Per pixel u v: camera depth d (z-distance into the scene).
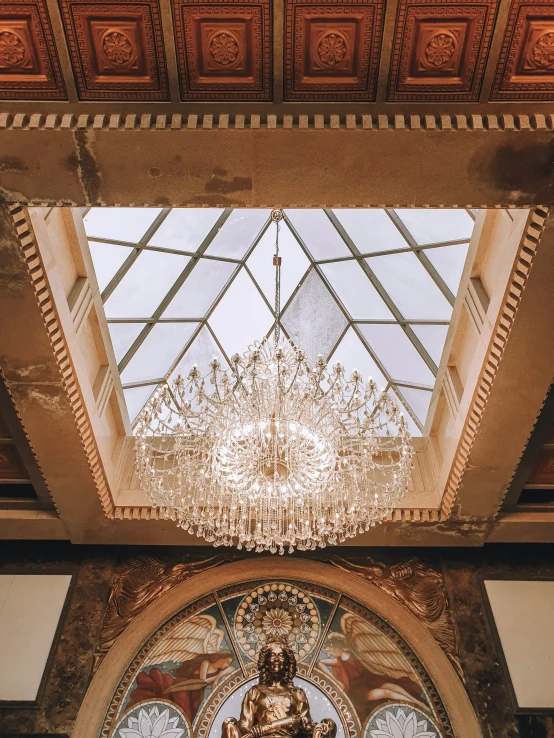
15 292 6.36
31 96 5.30
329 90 5.32
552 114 5.30
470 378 7.64
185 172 5.62
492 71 5.17
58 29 5.00
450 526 8.77
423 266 8.32
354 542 9.04
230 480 6.66
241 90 5.32
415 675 8.24
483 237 7.14
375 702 8.05
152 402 6.91
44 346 6.83
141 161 5.54
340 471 6.81
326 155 5.50
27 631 8.31
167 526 8.76
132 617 8.55
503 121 5.31
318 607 8.80
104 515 8.60
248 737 7.15
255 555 9.14
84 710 7.76
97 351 8.12
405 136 5.37
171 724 7.84
